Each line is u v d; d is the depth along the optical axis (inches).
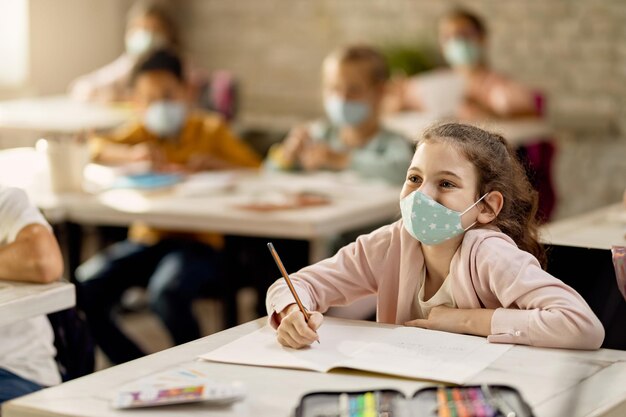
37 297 85.9
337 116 160.1
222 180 154.7
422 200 75.5
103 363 171.2
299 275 81.9
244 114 300.0
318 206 138.9
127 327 197.9
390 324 77.9
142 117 175.2
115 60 292.4
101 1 286.8
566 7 256.8
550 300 73.0
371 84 158.4
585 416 59.9
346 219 135.1
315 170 167.5
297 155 168.1
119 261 158.6
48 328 92.7
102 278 155.4
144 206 139.8
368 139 162.1
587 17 254.8
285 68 295.4
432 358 68.9
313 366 67.6
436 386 62.3
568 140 258.4
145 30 242.2
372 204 140.3
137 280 159.6
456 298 77.7
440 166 76.2
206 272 156.3
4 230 91.8
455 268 77.6
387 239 82.2
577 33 256.5
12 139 251.8
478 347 71.4
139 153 171.9
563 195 259.0
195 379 64.4
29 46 267.1
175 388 61.9
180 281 152.9
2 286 89.0
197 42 305.9
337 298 83.1
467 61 226.8
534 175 83.7
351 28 285.3
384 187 152.6
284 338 72.1
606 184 254.2
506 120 215.8
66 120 212.7
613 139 254.2
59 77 276.7
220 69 304.0
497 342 72.4
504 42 264.7
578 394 62.6
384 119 214.8
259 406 60.6
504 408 57.9
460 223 75.9
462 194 76.3
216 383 63.1
